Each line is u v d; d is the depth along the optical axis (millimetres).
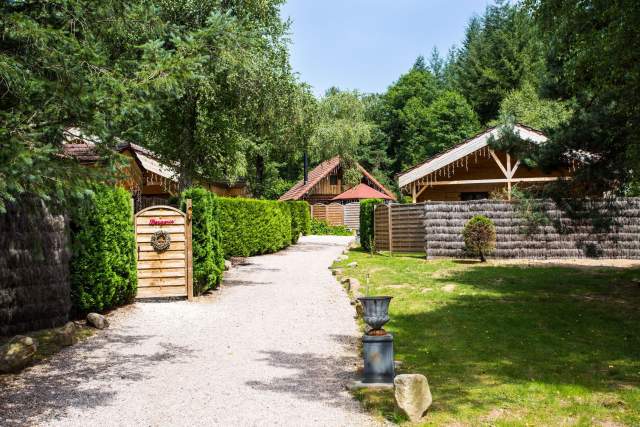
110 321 10133
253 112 16969
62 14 6301
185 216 12633
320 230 43375
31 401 5871
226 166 19578
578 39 9781
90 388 6309
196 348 8250
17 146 4844
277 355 7809
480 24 69938
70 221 9750
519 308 10328
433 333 8680
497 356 7324
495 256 17875
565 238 17703
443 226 18484
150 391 6195
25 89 5754
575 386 6027
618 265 16062
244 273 17641
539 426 4934
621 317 9445
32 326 8891
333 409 5570
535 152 12852
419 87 66438
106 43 7363
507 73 54500
